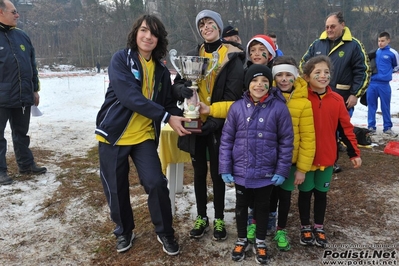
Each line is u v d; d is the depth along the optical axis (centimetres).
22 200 378
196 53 295
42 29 4369
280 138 255
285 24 3634
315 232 291
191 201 371
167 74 281
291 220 330
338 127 287
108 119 262
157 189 260
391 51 633
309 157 262
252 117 254
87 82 1958
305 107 262
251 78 250
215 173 286
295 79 268
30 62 430
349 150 284
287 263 265
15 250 289
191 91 264
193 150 273
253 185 254
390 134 652
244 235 271
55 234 313
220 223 295
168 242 273
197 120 262
